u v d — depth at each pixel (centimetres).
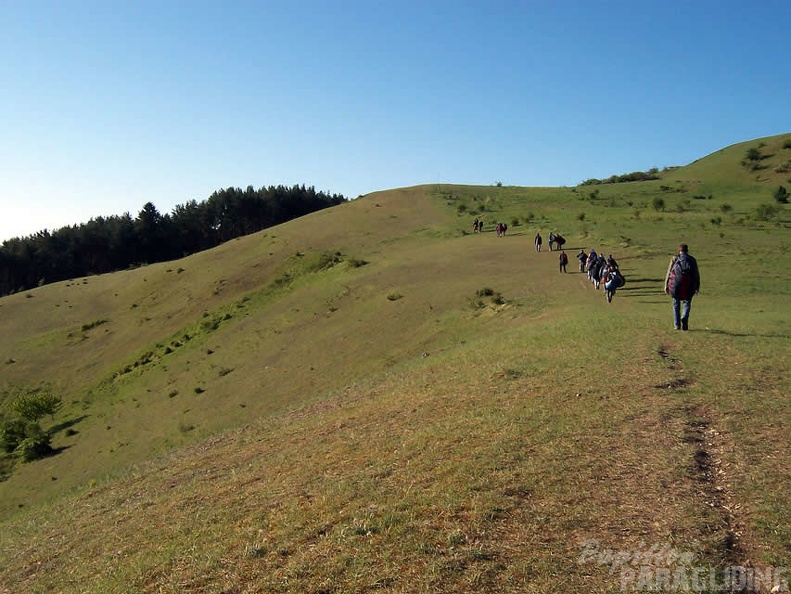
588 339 1728
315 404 1880
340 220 9494
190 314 6881
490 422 1048
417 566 589
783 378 1124
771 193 9106
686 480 718
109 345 6725
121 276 9475
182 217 14538
